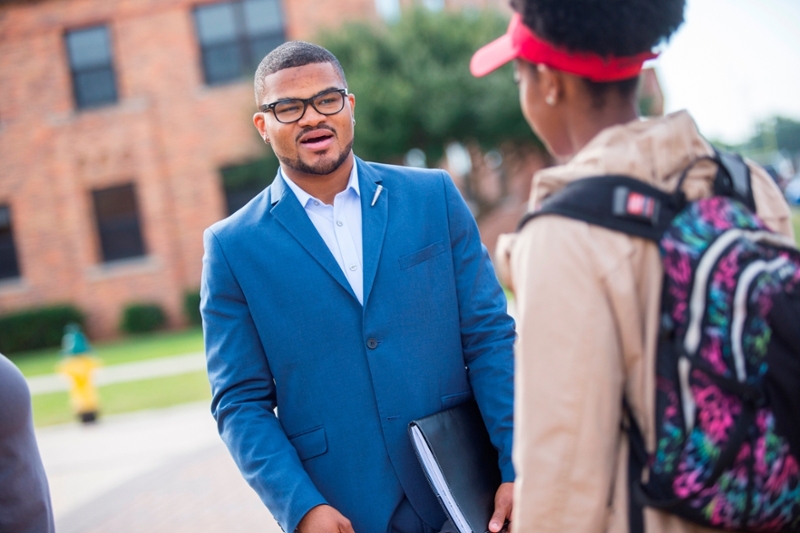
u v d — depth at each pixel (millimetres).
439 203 2152
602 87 1359
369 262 2039
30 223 17234
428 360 2041
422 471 2016
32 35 17047
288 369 2021
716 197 1308
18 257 17375
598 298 1232
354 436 1994
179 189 17125
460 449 1980
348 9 16844
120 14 16984
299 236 2045
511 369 2033
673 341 1217
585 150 1340
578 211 1262
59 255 17203
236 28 17016
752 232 1269
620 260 1239
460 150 17219
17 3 16938
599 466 1211
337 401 2002
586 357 1217
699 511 1171
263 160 16547
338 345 2006
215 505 4891
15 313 16828
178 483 5469
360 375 2000
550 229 1269
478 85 15625
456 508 1888
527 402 1245
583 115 1389
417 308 2047
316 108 1996
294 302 2016
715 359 1180
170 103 17062
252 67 16875
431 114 15172
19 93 17156
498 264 1454
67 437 7465
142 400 8734
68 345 8016
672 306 1222
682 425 1192
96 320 17156
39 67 17094
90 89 17266
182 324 17016
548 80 1403
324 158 2016
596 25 1278
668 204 1269
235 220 2127
